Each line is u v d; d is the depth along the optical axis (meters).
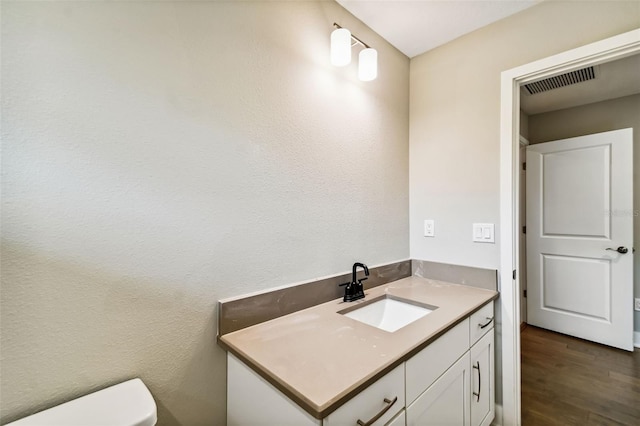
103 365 0.81
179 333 0.95
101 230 0.81
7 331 0.68
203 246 1.01
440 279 1.83
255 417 0.90
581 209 2.66
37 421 0.67
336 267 1.48
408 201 1.98
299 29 1.31
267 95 1.19
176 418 0.95
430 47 1.87
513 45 1.56
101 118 0.80
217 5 1.04
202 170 1.00
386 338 1.00
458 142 1.76
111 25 0.82
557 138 3.06
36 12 0.71
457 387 1.21
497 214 1.61
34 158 0.71
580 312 2.69
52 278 0.73
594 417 1.69
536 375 2.13
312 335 1.03
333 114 1.46
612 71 2.23
